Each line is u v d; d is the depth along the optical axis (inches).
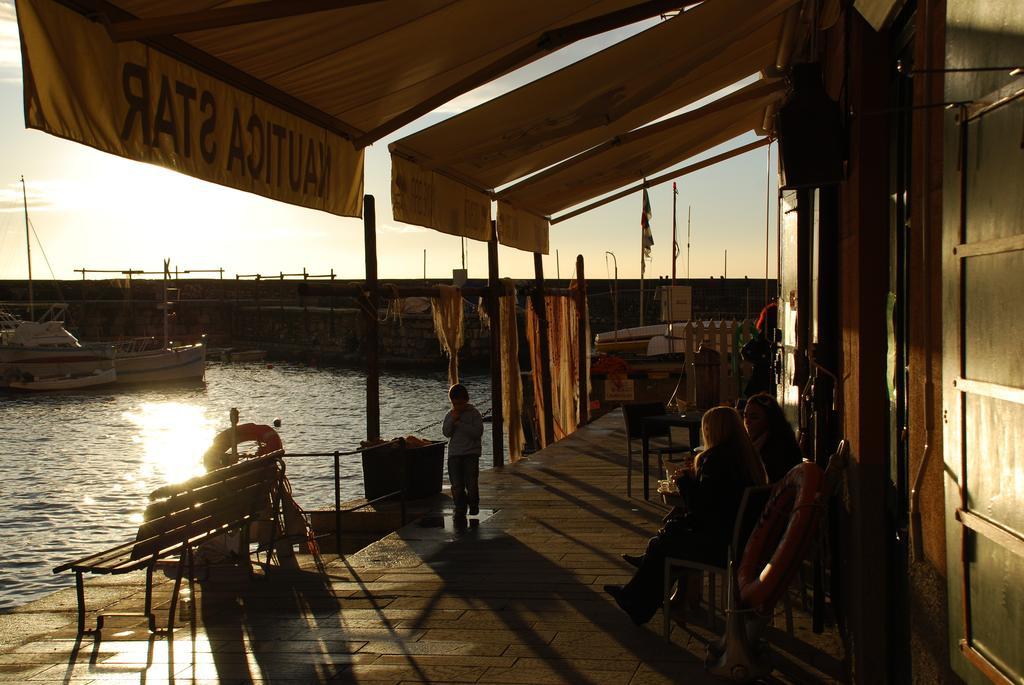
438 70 218.5
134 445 1457.9
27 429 1673.2
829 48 215.5
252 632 233.6
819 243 215.5
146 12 146.1
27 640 229.5
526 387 805.2
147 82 152.6
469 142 285.4
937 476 115.1
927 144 115.0
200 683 198.5
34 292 3799.2
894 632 163.5
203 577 289.3
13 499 994.1
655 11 193.8
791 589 262.4
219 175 172.7
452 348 486.0
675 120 338.0
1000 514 87.7
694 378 645.3
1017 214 82.9
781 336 339.3
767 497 201.6
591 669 201.6
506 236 439.2
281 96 193.3
